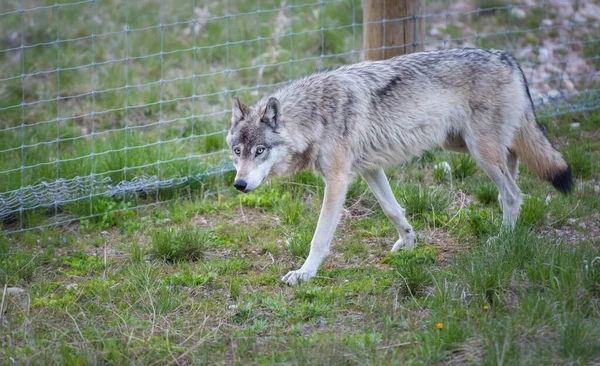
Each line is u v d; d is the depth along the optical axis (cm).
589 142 1945
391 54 1897
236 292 1316
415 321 1146
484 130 1480
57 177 1741
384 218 1648
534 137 1530
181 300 1281
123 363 1067
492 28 2623
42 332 1172
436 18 2688
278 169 1405
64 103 2220
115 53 2520
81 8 2789
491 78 1472
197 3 2833
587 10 2727
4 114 2120
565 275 1174
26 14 2703
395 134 1447
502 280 1202
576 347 1003
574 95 2206
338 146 1398
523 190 1734
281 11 2730
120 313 1228
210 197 1789
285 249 1526
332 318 1193
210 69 2430
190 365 1066
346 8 2683
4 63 2408
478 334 1070
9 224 1672
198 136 1908
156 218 1689
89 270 1441
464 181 1780
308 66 2416
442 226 1579
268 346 1106
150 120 2148
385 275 1346
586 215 1570
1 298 1274
